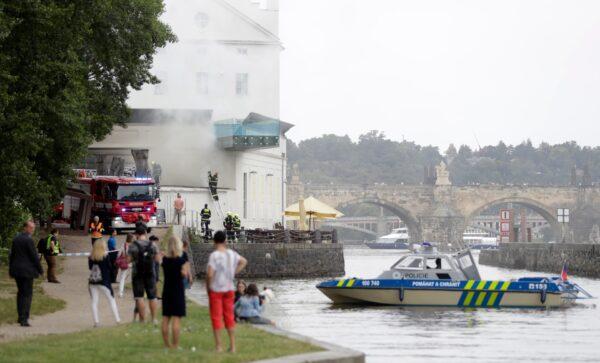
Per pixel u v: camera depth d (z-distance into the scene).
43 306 75.31
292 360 47.62
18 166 96.00
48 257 96.88
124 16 133.38
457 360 65.94
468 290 108.44
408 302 109.25
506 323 92.31
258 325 66.25
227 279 51.19
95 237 120.38
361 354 50.53
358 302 110.62
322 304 111.31
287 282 156.88
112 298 65.12
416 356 67.75
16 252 64.88
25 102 97.62
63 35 100.62
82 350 50.44
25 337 57.50
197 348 52.41
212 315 51.28
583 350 72.38
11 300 77.25
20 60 96.31
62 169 116.12
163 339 52.91
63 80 103.94
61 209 159.62
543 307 108.19
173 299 51.47
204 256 162.12
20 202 111.12
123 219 154.12
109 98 142.62
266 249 172.12
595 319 96.75
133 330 59.50
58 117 105.00
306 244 176.25
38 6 91.31
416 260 112.94
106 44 132.38
